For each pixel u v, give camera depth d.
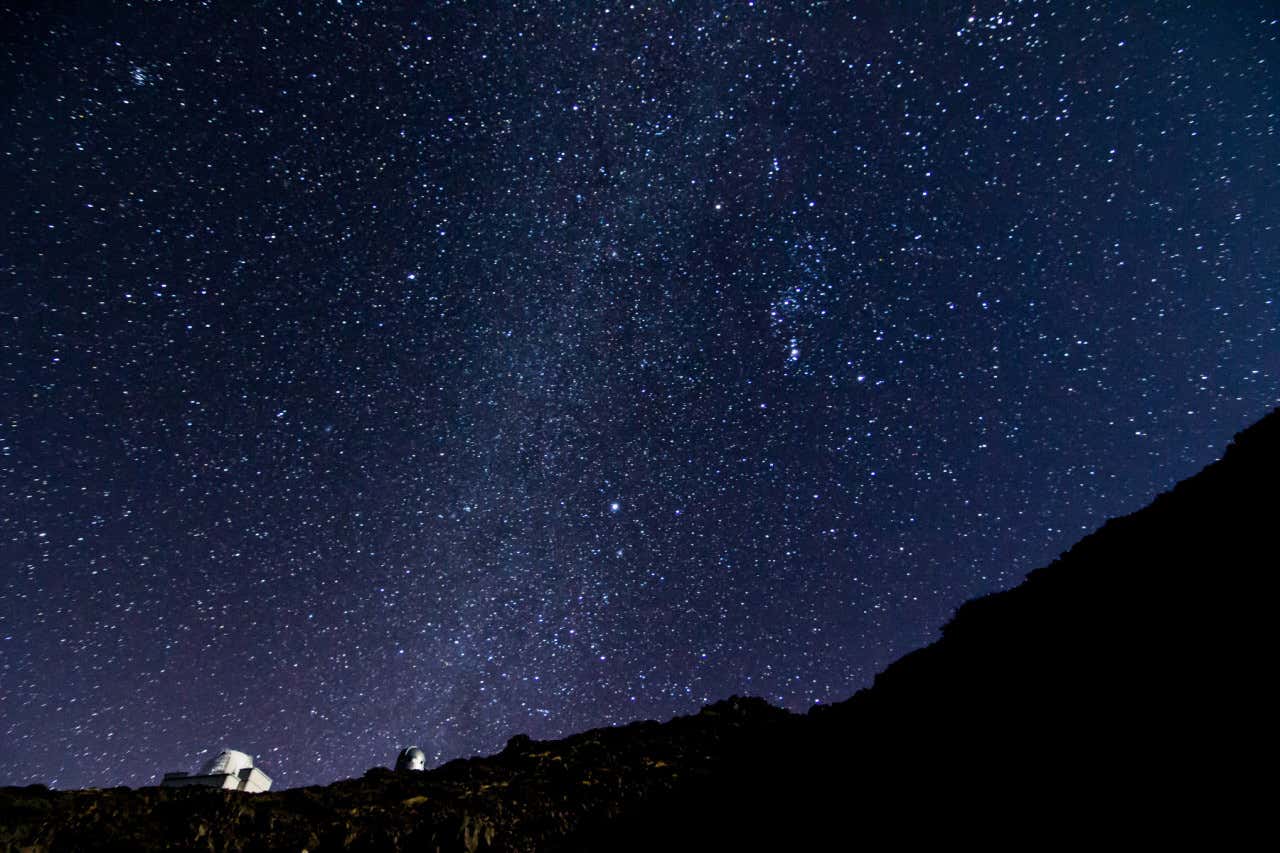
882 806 6.66
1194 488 9.52
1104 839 4.41
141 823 7.82
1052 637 8.17
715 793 9.52
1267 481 7.98
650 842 8.26
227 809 8.45
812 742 10.20
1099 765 5.27
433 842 8.24
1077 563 10.14
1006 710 7.16
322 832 8.40
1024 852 4.70
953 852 5.18
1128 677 6.26
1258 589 6.23
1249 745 4.55
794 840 6.87
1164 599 7.23
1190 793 4.42
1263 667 5.21
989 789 5.84
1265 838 3.74
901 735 8.30
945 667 9.72
